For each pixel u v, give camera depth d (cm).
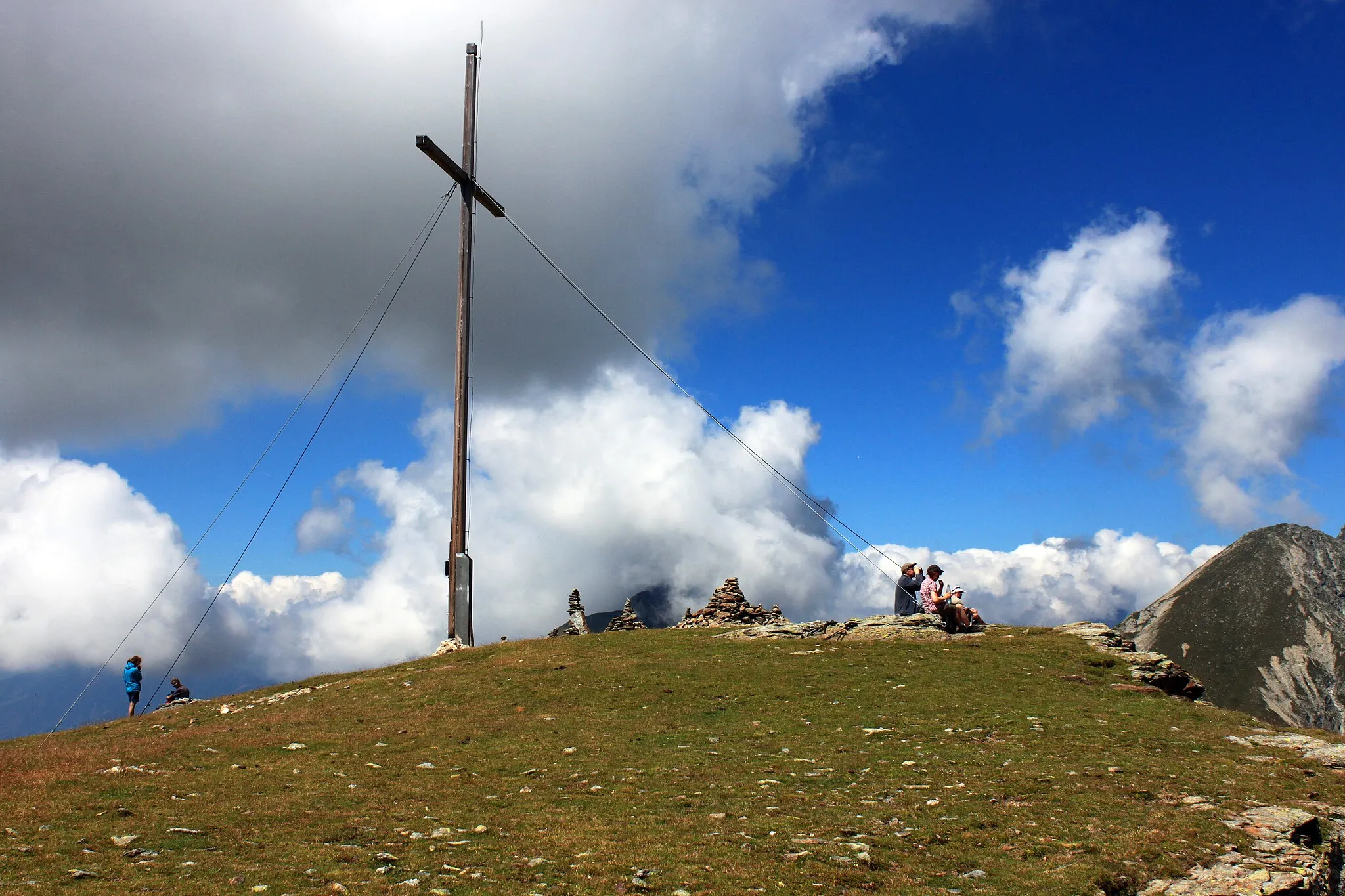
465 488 4528
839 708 2384
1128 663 2814
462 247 4853
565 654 3478
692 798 1569
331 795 1597
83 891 1041
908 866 1190
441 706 2678
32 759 2008
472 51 5066
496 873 1145
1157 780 1605
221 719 2811
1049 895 1095
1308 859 1218
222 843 1269
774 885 1116
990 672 2772
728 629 3950
